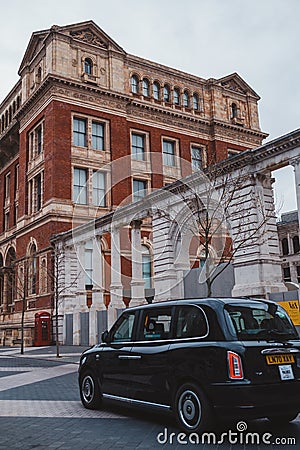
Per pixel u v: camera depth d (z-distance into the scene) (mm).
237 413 6195
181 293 23141
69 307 32750
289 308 18188
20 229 41438
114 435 6883
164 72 48188
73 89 40344
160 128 46344
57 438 6797
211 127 50062
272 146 20219
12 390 12195
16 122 45000
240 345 6465
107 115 42031
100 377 8672
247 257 20984
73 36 41656
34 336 34344
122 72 44031
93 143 40969
